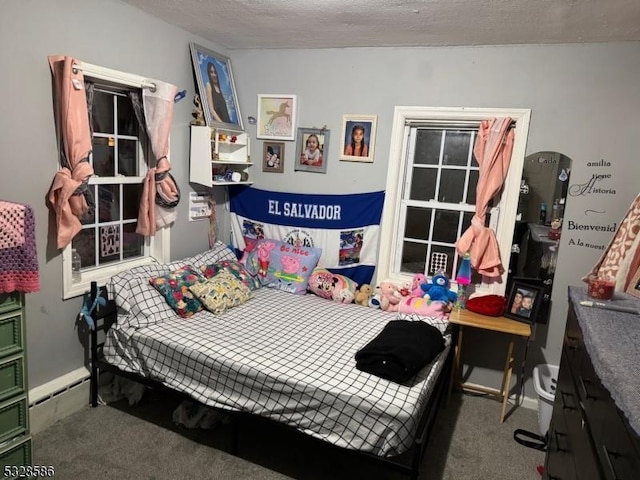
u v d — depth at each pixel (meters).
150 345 2.31
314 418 1.92
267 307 2.90
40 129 2.13
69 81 2.12
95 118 2.55
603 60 2.54
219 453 2.24
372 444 1.82
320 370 2.05
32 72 2.06
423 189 3.13
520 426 2.65
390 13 2.34
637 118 2.52
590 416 1.30
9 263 1.70
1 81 1.95
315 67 3.19
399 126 3.01
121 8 2.45
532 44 2.66
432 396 2.15
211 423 2.41
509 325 2.57
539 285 2.72
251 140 3.48
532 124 2.72
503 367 2.95
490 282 2.91
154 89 2.64
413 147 3.10
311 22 2.59
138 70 2.61
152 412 2.54
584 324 1.52
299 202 3.37
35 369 2.28
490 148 2.75
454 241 3.10
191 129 3.07
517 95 2.73
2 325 1.75
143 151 2.84
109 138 2.64
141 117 2.71
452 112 2.85
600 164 2.62
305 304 3.01
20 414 1.86
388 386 1.94
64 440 2.25
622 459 0.96
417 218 3.17
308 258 3.29
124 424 2.41
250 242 3.61
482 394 3.00
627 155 2.56
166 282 2.61
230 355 2.15
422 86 2.93
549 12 2.16
